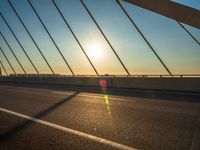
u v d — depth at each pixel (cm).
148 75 1487
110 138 465
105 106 830
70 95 1194
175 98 1027
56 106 846
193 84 1275
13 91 1443
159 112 707
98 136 480
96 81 1808
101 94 1224
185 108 775
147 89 1450
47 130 532
